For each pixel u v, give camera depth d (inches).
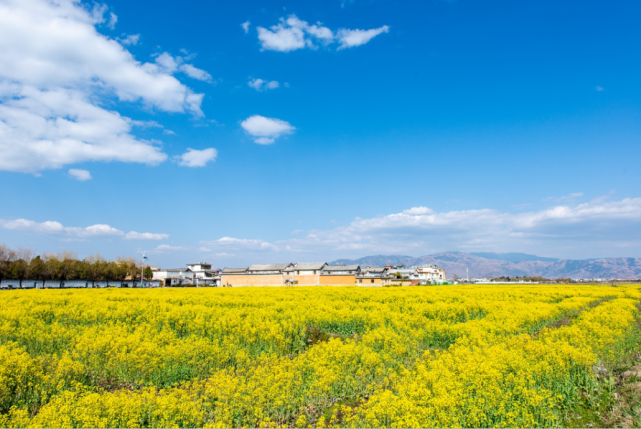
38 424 354.0
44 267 3134.8
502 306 1182.3
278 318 977.5
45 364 559.5
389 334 702.5
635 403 449.7
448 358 545.6
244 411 420.8
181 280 4564.5
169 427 374.3
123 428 377.4
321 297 1628.9
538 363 509.4
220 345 689.6
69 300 1344.7
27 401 455.5
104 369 555.8
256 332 751.7
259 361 619.5
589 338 645.9
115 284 3722.9
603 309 1056.8
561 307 1217.4
